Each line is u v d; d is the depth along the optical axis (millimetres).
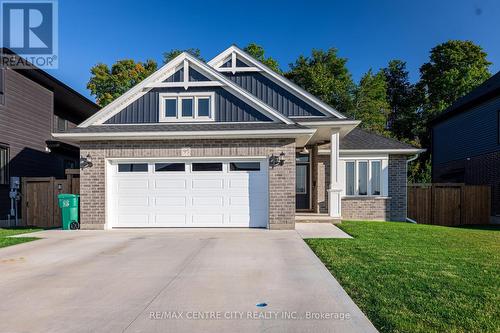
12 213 14766
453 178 22516
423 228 12375
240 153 12008
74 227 12281
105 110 12805
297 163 16859
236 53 14594
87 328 4094
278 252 8008
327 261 7023
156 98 12922
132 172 12273
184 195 12180
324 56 37219
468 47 35188
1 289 5496
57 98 19141
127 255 7820
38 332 4012
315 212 15797
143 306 4727
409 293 5094
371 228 11852
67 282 5828
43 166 17281
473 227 15820
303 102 14008
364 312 4469
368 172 16109
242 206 12086
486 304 4656
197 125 12500
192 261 7188
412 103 40844
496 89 17578
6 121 14734
